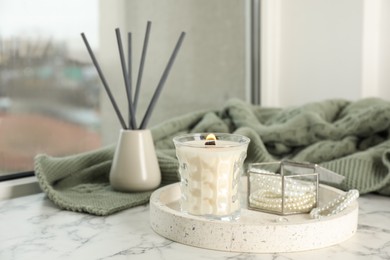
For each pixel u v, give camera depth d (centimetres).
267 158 115
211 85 169
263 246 70
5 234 79
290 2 174
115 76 146
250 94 178
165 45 156
